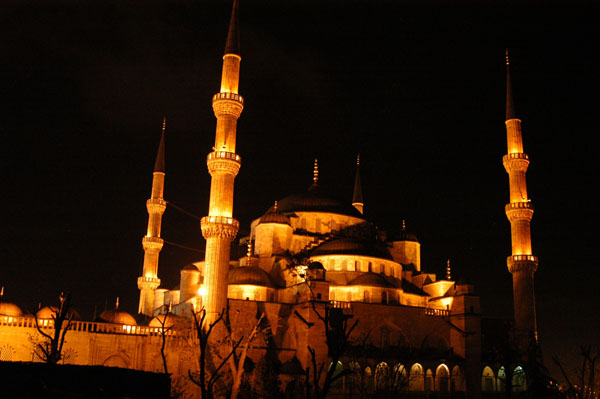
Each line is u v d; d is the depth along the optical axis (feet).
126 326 261.03
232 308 272.72
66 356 242.99
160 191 378.73
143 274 363.97
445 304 340.59
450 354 299.58
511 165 345.72
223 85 297.74
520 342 313.12
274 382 238.89
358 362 266.57
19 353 238.07
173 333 260.42
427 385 287.48
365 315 291.99
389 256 373.61
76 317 268.00
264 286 302.04
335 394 266.36
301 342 268.21
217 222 268.00
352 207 398.21
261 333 267.59
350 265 326.65
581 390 277.23
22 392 95.40
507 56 373.61
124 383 113.70
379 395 270.67
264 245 336.70
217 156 279.08
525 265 323.78
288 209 376.89
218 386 238.89
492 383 304.09
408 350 292.40
